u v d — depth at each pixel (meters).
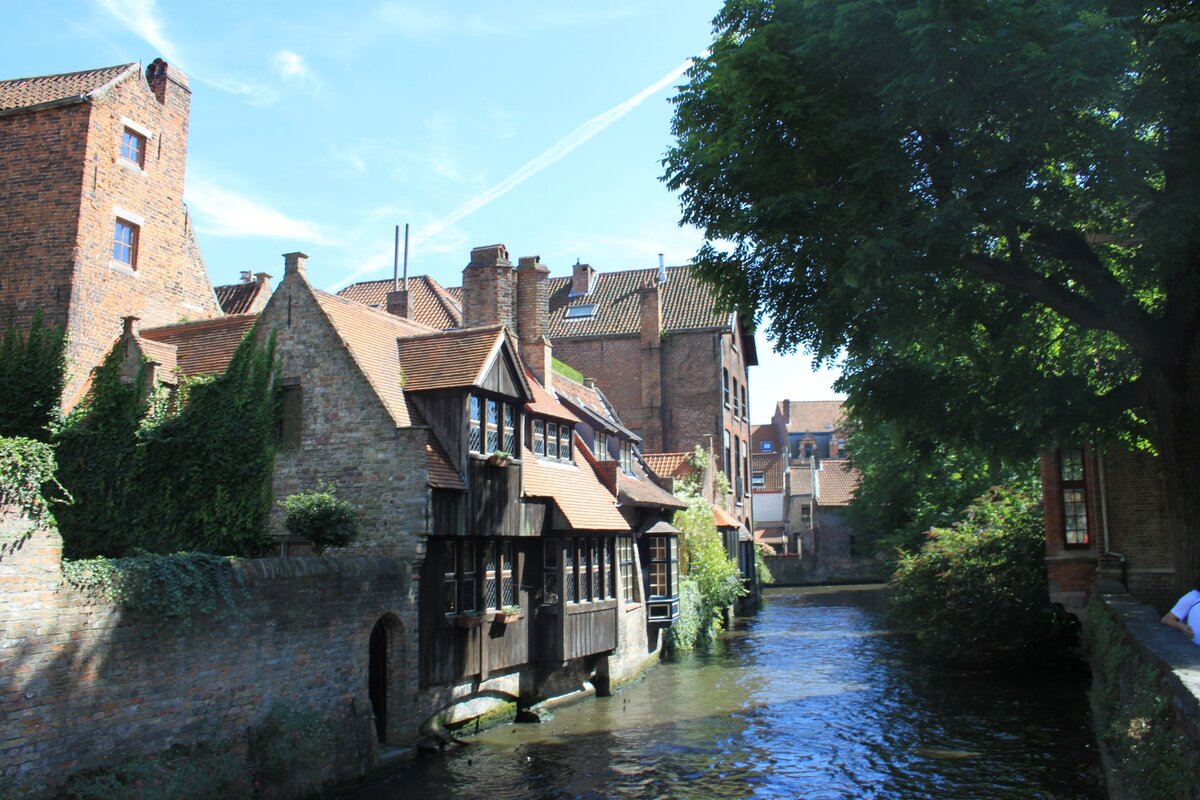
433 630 15.99
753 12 13.81
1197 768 7.05
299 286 17.48
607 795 13.34
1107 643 13.83
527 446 20.38
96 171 20.95
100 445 15.98
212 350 18.38
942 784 13.59
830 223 12.45
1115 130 11.10
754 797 13.22
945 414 15.76
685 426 41.22
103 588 10.02
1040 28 10.69
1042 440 15.20
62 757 9.45
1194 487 12.30
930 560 25.02
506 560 18.38
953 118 11.43
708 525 32.03
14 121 21.11
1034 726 17.00
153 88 23.50
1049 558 19.56
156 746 10.56
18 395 16.22
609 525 21.12
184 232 23.84
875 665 24.89
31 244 20.53
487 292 23.30
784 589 56.88
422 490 15.80
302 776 12.34
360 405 16.56
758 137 12.93
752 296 14.31
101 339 20.84
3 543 8.99
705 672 24.58
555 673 20.03
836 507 63.06
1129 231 12.56
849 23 11.47
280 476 16.94
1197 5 11.28
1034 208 12.31
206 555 11.54
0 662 8.88
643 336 41.47
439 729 16.09
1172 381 12.62
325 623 13.47
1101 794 12.62
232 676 11.73
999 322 14.69
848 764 14.88
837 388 16.28
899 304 13.31
